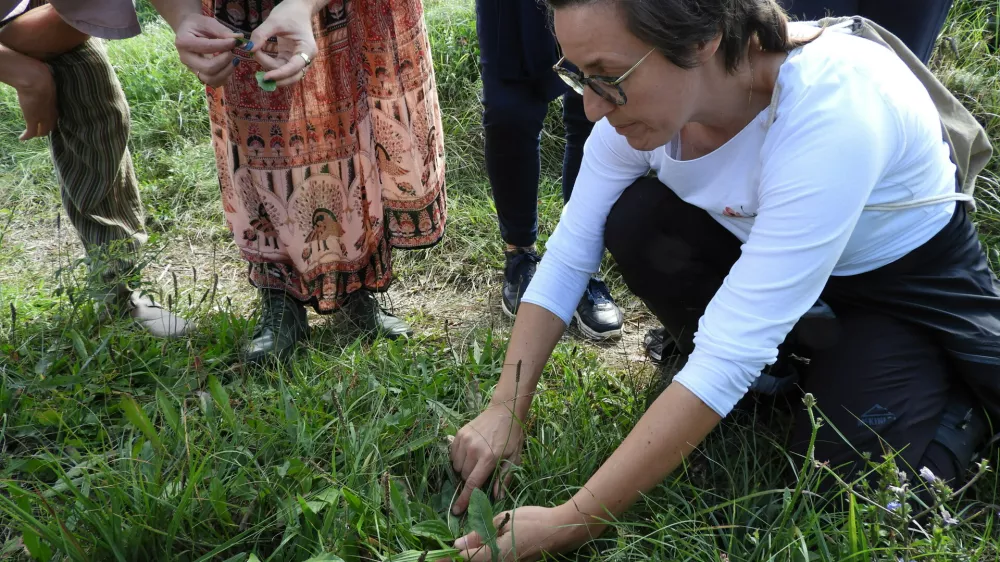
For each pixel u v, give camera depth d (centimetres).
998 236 268
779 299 147
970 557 150
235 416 191
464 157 353
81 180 240
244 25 205
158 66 412
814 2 214
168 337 237
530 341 183
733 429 196
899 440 170
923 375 174
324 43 209
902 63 163
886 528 152
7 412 206
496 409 180
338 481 175
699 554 159
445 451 192
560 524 157
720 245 184
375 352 230
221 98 215
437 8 420
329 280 239
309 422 198
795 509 171
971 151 182
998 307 175
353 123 222
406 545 164
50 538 157
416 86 226
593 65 136
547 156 350
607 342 255
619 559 161
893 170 159
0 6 195
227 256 308
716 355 149
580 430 197
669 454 152
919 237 170
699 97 147
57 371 224
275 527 171
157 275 294
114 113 235
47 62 220
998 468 175
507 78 235
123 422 204
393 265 296
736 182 162
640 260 190
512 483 183
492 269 294
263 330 238
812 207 144
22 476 190
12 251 310
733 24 138
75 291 241
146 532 163
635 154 180
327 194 227
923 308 173
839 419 175
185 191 343
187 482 169
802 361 201
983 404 178
